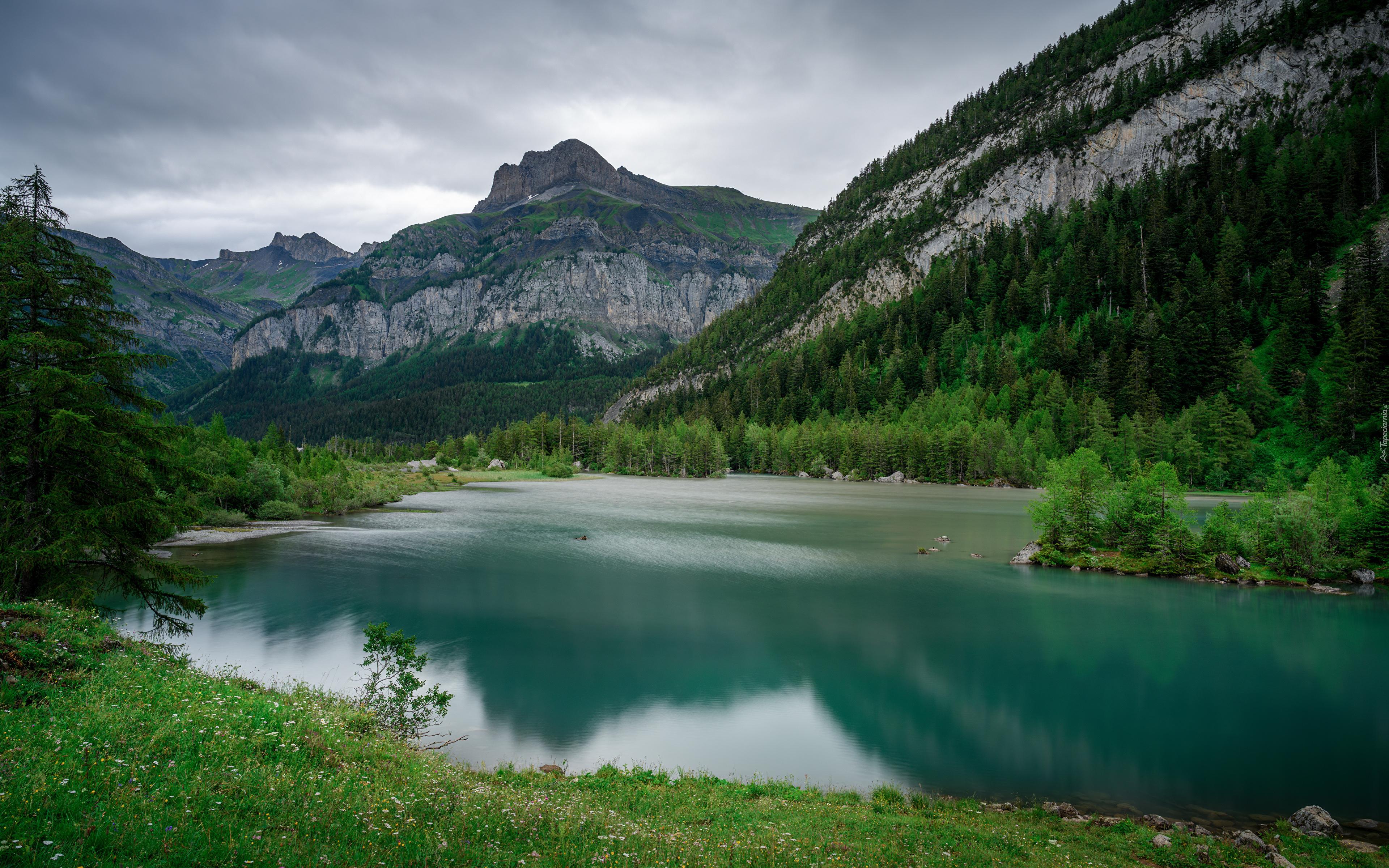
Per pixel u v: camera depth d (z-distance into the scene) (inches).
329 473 4136.3
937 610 1716.3
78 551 842.8
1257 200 6973.4
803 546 2687.0
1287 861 584.4
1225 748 960.3
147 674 539.8
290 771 422.6
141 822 305.7
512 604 1708.9
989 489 5708.7
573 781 675.4
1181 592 1934.1
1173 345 5935.0
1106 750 949.8
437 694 818.8
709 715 1056.8
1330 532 2119.8
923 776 864.9
